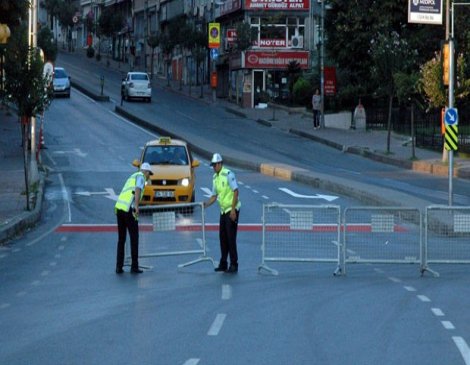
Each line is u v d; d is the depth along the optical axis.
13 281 23.14
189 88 121.62
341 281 23.38
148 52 161.38
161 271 25.00
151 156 39.31
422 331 17.08
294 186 47.03
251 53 104.69
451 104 38.50
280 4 105.50
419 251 25.11
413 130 59.22
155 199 37.78
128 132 75.81
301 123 86.50
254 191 44.78
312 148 69.25
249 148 68.00
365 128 80.31
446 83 39.16
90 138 70.81
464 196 43.38
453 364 14.47
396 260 25.20
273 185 47.34
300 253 25.31
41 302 20.19
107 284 22.70
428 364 14.47
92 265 26.00
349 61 88.69
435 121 73.06
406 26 86.44
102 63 169.88
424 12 55.81
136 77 104.19
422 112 73.62
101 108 96.94
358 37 86.19
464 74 58.12
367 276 24.34
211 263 26.36
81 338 16.44
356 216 25.62
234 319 18.25
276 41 105.69
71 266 25.78
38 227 34.72
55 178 50.16
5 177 48.06
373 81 82.50
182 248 27.28
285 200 41.53
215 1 120.50
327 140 71.56
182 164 39.09
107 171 53.25
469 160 58.50
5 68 36.88
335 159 62.53
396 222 25.67
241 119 92.31
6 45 36.72
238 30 102.75
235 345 15.87
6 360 14.78
